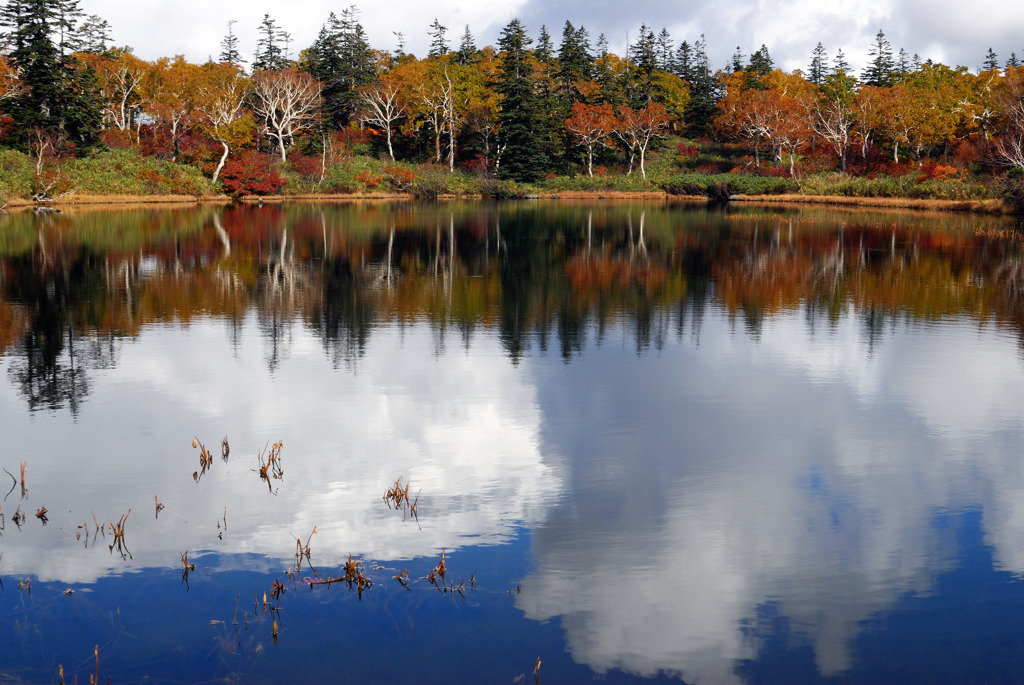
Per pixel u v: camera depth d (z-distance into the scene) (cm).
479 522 782
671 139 11100
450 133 9706
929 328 1762
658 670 552
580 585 664
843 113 9038
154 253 3112
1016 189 5759
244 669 546
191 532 754
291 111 8375
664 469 927
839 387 1284
